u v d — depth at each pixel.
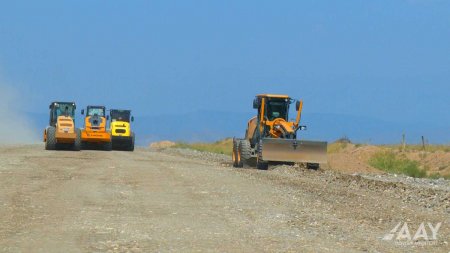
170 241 15.27
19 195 22.81
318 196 25.20
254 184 28.75
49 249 14.02
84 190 24.88
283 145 40.66
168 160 46.47
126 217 18.78
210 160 51.59
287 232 16.91
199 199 23.16
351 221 19.16
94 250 13.98
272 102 43.53
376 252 14.72
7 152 49.19
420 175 48.16
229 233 16.56
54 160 40.97
